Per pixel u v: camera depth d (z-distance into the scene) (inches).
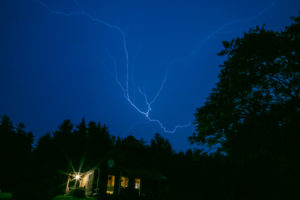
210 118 338.3
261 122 271.4
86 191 772.0
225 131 320.8
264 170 263.0
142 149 899.4
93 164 788.0
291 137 242.2
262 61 292.2
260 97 296.2
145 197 663.8
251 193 262.4
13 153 936.3
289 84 279.7
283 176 243.8
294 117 247.0
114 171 724.7
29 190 466.3
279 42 267.7
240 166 291.3
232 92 316.8
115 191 693.9
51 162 1008.2
